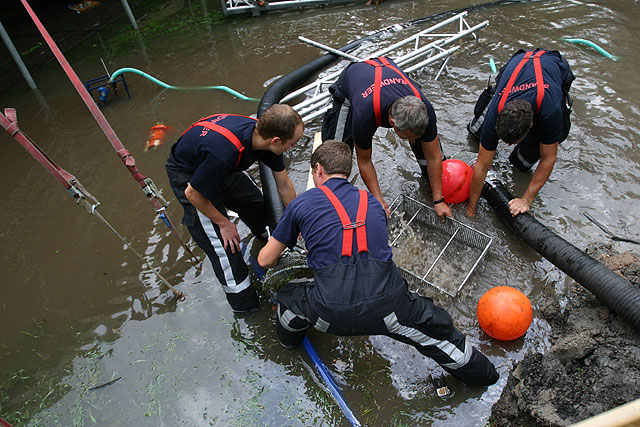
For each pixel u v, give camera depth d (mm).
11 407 3113
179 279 3814
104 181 4832
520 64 3285
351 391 3014
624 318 2881
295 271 3277
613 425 1248
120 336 3459
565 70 3354
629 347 2811
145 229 4270
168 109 5777
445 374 3037
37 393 3174
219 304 3607
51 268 4012
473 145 4730
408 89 3090
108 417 3012
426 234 3955
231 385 3115
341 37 6992
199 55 6945
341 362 3170
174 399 3068
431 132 3246
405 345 3217
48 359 3363
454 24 6930
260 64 6539
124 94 6156
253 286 3705
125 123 5613
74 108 6008
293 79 5754
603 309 3109
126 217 4414
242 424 2912
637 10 6695
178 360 3281
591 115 4875
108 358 3332
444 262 3693
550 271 3537
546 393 2648
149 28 7973
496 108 3275
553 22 6652
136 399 3090
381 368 3111
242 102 5773
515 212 3658
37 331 3549
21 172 5082
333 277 2432
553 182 4215
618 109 4922
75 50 7504
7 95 6402
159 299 3678
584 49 5957
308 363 3188
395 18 7355
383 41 6746
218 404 3025
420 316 2494
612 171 4250
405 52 6402
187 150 2807
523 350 3109
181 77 6430
